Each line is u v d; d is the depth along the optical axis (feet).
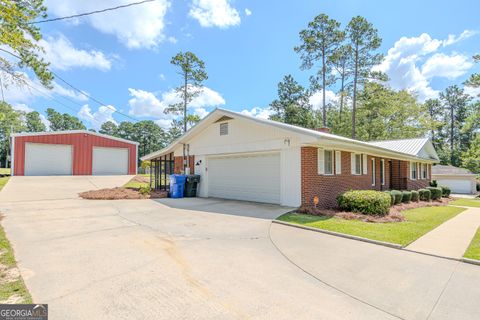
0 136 141.79
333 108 115.85
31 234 18.83
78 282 11.16
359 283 11.68
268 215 26.78
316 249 16.51
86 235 18.80
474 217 30.55
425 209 36.88
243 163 38.14
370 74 89.04
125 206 32.48
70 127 194.59
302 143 29.78
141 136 201.05
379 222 24.39
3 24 18.17
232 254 15.25
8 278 11.41
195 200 38.58
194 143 46.01
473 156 97.35
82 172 74.69
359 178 41.47
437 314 9.23
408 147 62.18
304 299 10.14
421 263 14.28
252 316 8.86
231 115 36.99
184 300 9.82
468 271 13.23
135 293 10.29
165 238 18.30
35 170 67.92
